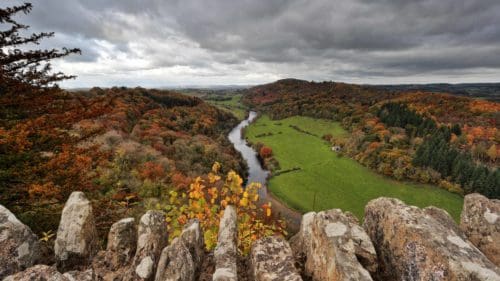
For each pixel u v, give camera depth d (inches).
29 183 353.1
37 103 395.9
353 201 2630.4
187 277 175.8
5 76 376.5
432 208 192.7
